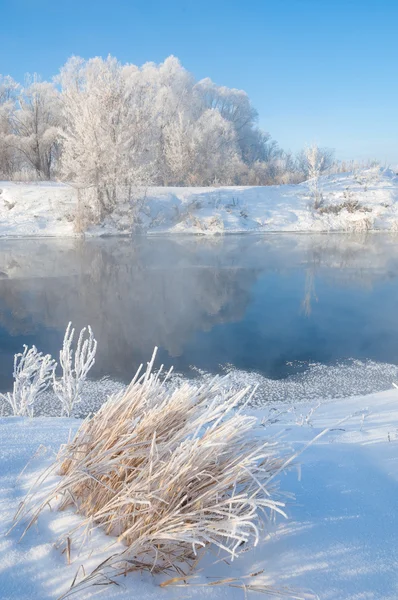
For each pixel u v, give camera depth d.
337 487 2.06
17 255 16.66
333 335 8.22
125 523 1.54
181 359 7.05
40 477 1.82
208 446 1.57
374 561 1.55
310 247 19.03
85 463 1.66
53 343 7.77
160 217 24.42
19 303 10.31
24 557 1.35
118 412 1.92
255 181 37.78
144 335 8.22
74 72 35.53
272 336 8.17
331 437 3.07
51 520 1.55
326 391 5.79
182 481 1.56
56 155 37.94
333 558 1.55
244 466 1.55
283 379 6.24
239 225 24.58
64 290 11.59
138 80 43.59
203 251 17.98
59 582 1.29
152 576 1.38
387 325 8.80
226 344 7.73
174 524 1.42
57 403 5.37
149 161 26.38
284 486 1.99
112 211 23.59
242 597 1.35
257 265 15.11
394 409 4.30
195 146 31.92
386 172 32.09
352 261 15.80
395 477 2.25
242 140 59.75
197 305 10.30
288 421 4.00
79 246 19.00
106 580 1.31
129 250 18.11
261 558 1.53
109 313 9.62
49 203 23.88
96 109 22.45
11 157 35.12
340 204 26.41
